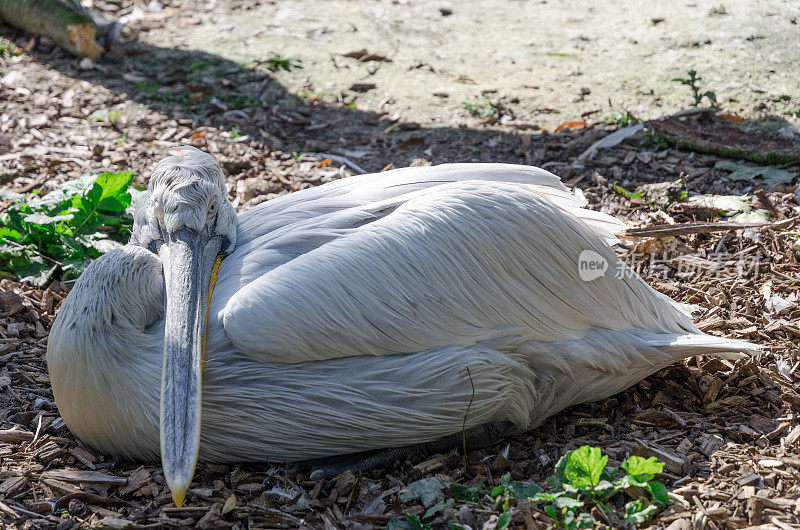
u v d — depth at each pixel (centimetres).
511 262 544
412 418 527
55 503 511
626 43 1265
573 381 573
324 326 503
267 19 1406
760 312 695
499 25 1372
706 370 634
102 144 998
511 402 553
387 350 523
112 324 521
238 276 533
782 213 821
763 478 518
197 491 518
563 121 1055
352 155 995
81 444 568
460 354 525
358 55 1265
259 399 514
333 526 493
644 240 782
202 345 500
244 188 898
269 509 503
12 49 1239
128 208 827
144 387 513
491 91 1146
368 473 548
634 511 483
